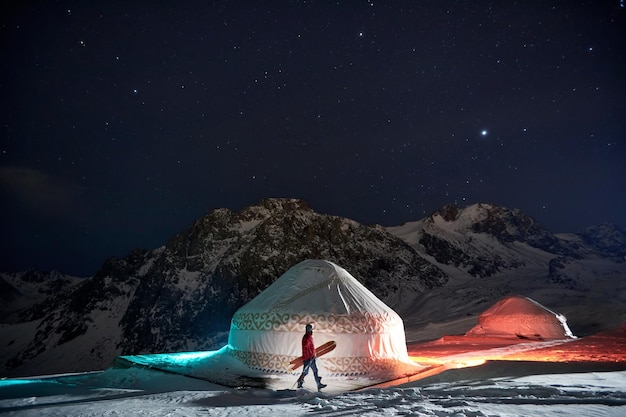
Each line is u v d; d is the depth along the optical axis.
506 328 27.78
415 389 9.55
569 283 102.19
